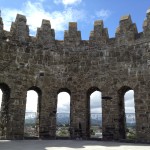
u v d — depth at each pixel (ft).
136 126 59.77
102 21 72.90
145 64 61.93
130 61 64.64
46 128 66.33
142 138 58.13
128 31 66.90
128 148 45.29
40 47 71.05
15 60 66.18
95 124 75.36
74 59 72.33
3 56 64.44
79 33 74.59
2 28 65.98
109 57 68.33
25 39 69.46
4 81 63.26
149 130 57.67
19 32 68.85
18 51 67.26
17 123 62.90
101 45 70.54
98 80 68.28
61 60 72.28
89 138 65.16
